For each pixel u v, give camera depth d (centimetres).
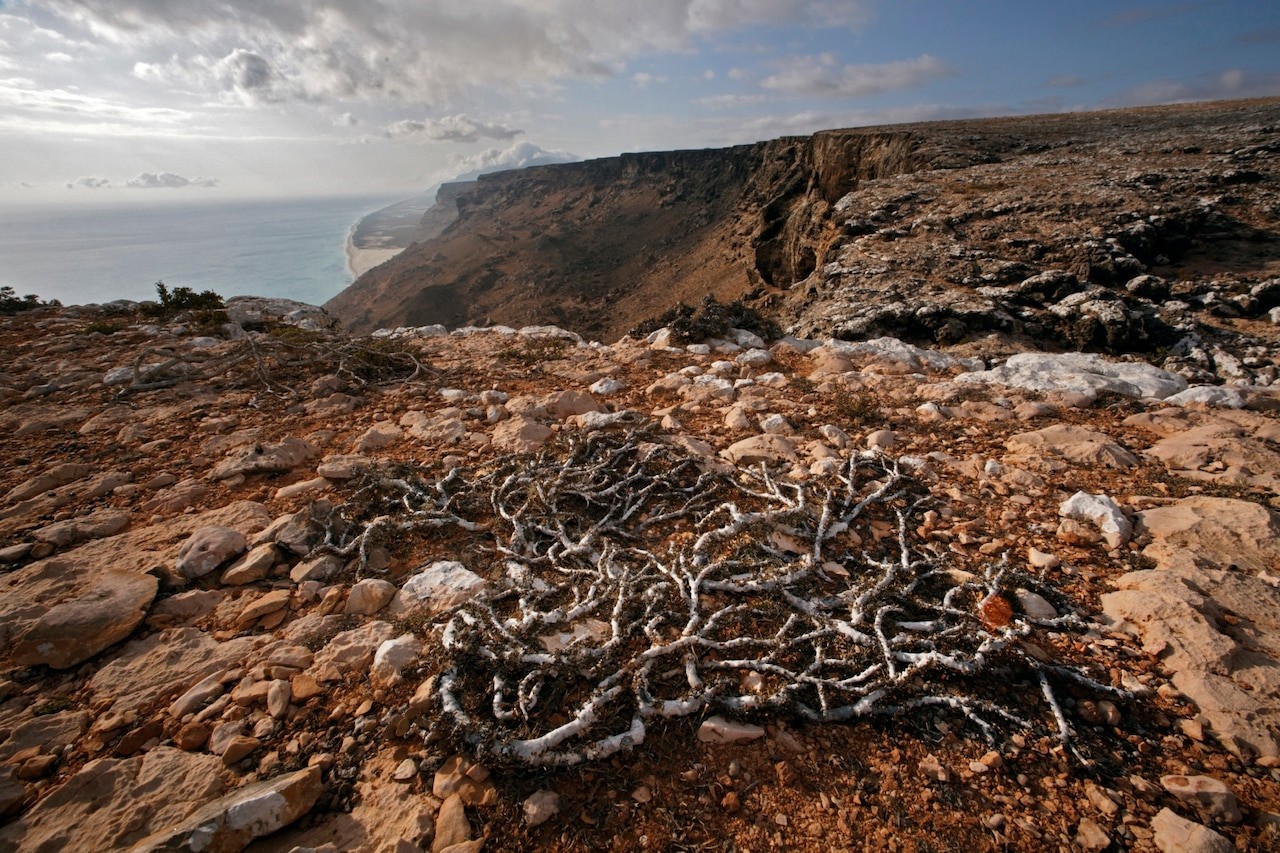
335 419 622
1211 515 381
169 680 290
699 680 278
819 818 226
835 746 255
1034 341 1130
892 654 289
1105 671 288
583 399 639
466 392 692
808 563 353
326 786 239
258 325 1113
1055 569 362
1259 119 3030
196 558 362
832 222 2422
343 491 462
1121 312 1109
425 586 349
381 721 265
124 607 324
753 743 257
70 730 265
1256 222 1602
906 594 339
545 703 270
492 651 287
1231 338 1140
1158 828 215
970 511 428
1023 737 256
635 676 279
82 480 494
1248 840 212
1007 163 2697
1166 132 3030
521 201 16362
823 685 275
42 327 988
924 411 603
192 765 247
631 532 407
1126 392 634
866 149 3756
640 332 980
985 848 214
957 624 310
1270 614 304
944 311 1185
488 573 366
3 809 229
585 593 341
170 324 1029
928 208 2023
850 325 1191
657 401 666
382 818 225
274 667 292
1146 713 266
